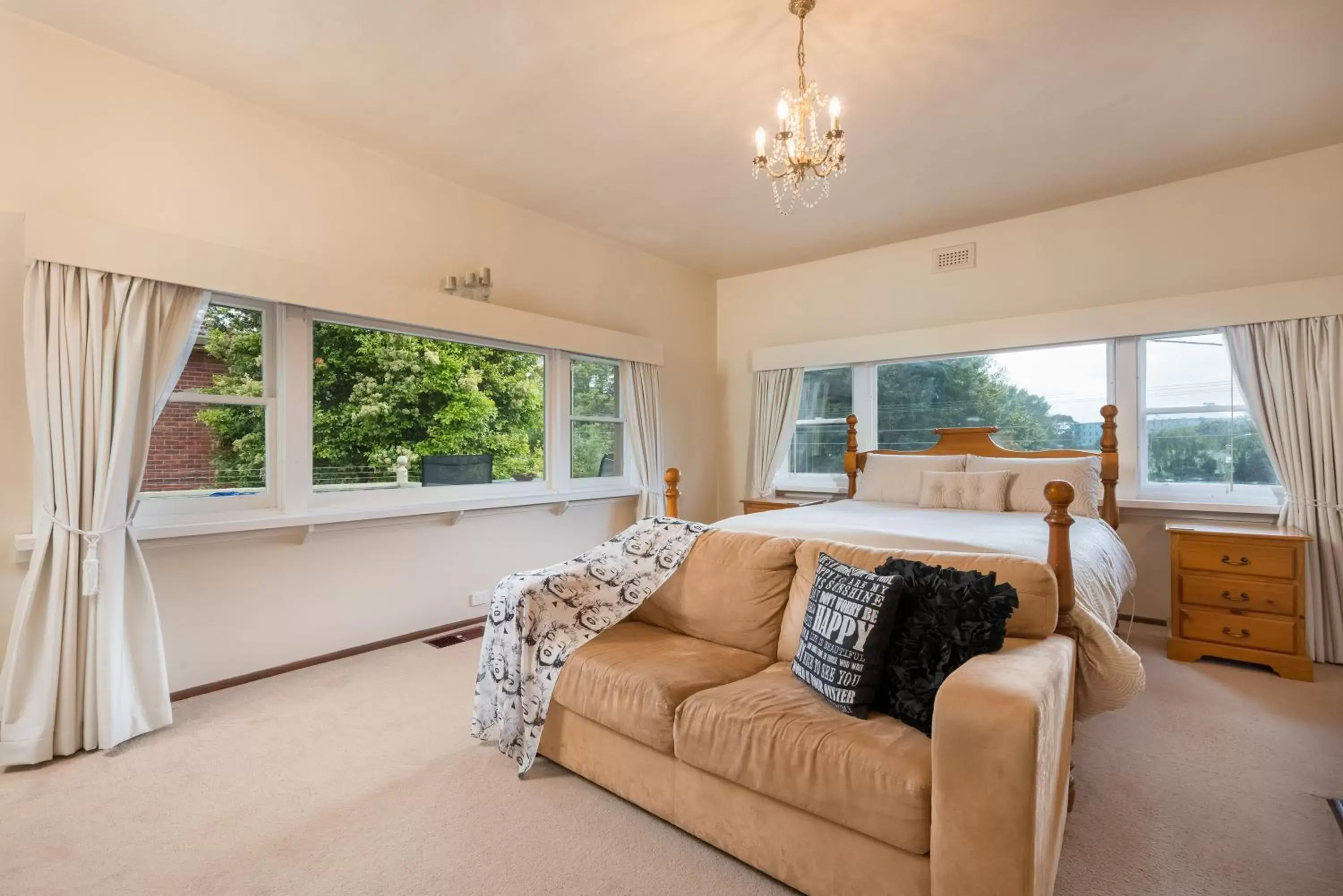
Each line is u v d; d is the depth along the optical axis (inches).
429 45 93.2
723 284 220.4
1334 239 124.3
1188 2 82.7
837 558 79.9
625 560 96.1
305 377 118.1
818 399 200.5
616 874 61.7
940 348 169.3
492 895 58.7
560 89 104.6
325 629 121.2
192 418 106.0
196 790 76.3
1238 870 61.3
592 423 178.1
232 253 101.9
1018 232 161.2
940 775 47.7
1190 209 138.8
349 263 123.0
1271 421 128.0
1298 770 80.4
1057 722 53.8
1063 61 95.7
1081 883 59.5
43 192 90.0
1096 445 153.6
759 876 61.3
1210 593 121.0
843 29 88.5
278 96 107.8
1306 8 83.7
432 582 139.1
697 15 86.0
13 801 73.8
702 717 63.4
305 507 118.0
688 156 128.3
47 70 90.3
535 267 158.6
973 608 60.1
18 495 88.0
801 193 146.3
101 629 86.4
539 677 80.8
